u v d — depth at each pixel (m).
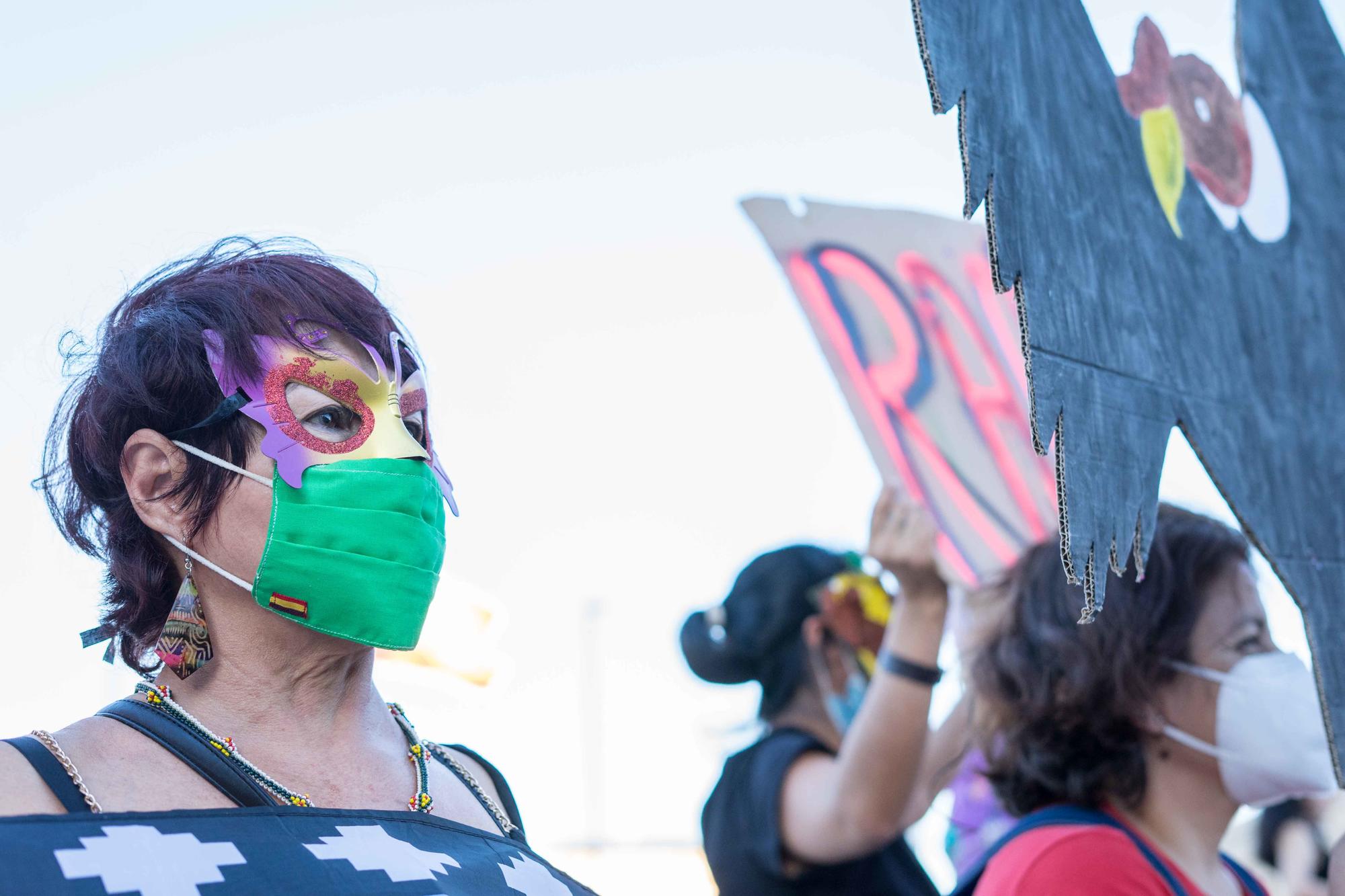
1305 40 2.02
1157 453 1.41
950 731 2.69
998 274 1.25
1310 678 2.03
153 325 1.51
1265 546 1.59
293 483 1.45
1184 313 1.54
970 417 2.53
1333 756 1.61
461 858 1.45
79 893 1.15
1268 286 1.73
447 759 1.70
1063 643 2.06
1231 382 1.59
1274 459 1.63
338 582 1.45
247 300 1.51
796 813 2.46
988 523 2.48
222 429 1.47
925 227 2.56
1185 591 2.05
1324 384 1.78
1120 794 2.02
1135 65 1.61
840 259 2.43
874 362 2.41
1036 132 1.34
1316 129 1.98
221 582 1.48
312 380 1.50
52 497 1.58
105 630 1.53
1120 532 1.32
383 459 1.50
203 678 1.47
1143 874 1.85
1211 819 2.09
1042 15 1.41
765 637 2.77
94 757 1.33
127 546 1.51
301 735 1.48
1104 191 1.44
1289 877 4.04
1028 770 2.08
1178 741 2.05
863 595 2.85
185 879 1.21
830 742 2.73
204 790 1.36
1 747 1.29
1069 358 1.30
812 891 2.49
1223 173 1.73
